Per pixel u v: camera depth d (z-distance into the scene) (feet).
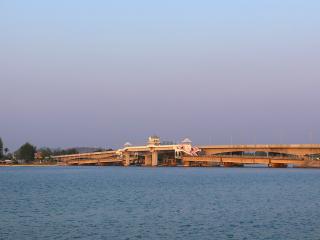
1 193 426.51
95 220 254.06
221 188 471.21
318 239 202.69
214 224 239.50
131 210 294.66
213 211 287.69
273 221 247.50
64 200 357.82
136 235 212.84
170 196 385.91
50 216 269.85
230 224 239.30
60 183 580.30
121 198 370.94
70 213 281.95
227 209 296.71
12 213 283.59
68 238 206.90
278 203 328.49
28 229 228.02
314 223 240.53
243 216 265.75
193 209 297.94
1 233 218.59
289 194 397.19
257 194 399.65
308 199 353.51
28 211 292.20
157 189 464.24
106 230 224.74
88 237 208.85
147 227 232.12
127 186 511.81
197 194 403.75
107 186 515.09
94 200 356.18
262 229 224.94
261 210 290.97
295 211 285.02
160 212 284.41
